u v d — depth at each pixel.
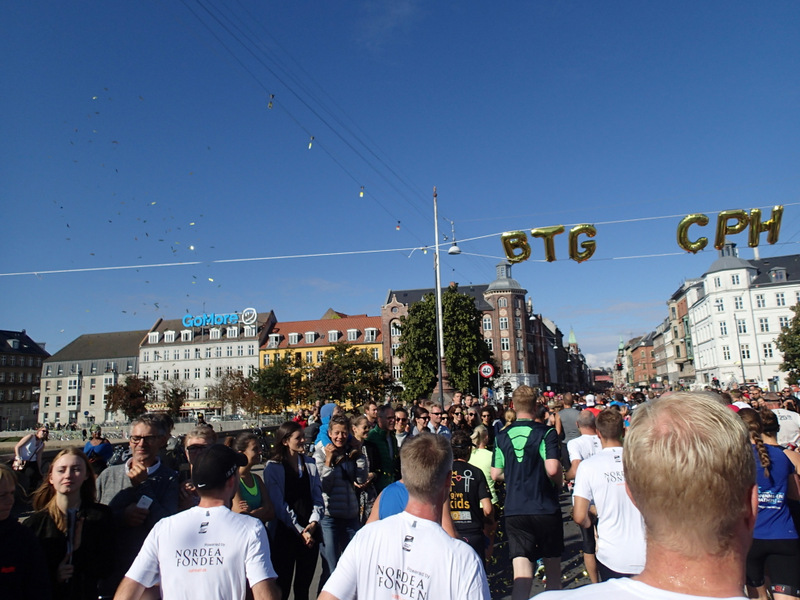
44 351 109.88
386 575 2.81
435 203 22.94
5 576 3.35
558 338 123.19
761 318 70.75
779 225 11.88
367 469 7.36
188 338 91.25
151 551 3.28
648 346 154.25
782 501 4.95
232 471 3.50
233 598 3.16
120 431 49.56
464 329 35.81
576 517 4.84
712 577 1.42
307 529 5.58
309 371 62.97
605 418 5.00
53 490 4.07
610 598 1.46
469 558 2.82
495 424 12.23
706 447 1.44
